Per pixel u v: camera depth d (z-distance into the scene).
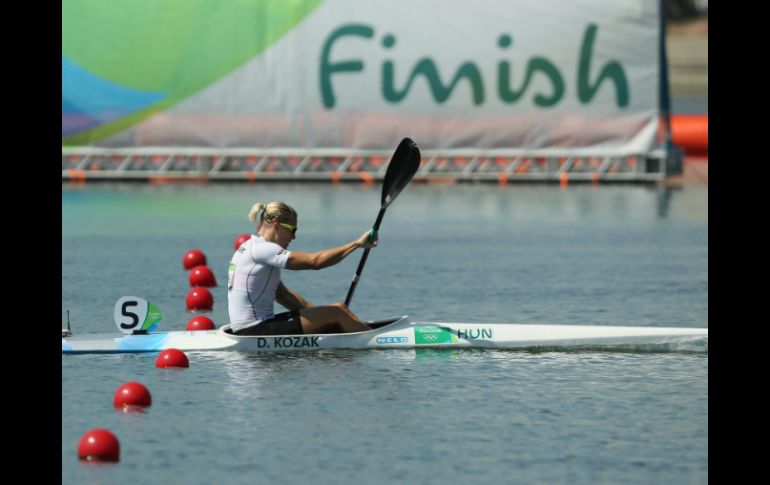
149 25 110.44
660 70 108.88
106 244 69.69
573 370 36.88
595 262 62.69
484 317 46.66
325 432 29.95
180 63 111.19
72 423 30.78
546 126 109.94
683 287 54.34
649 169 110.94
